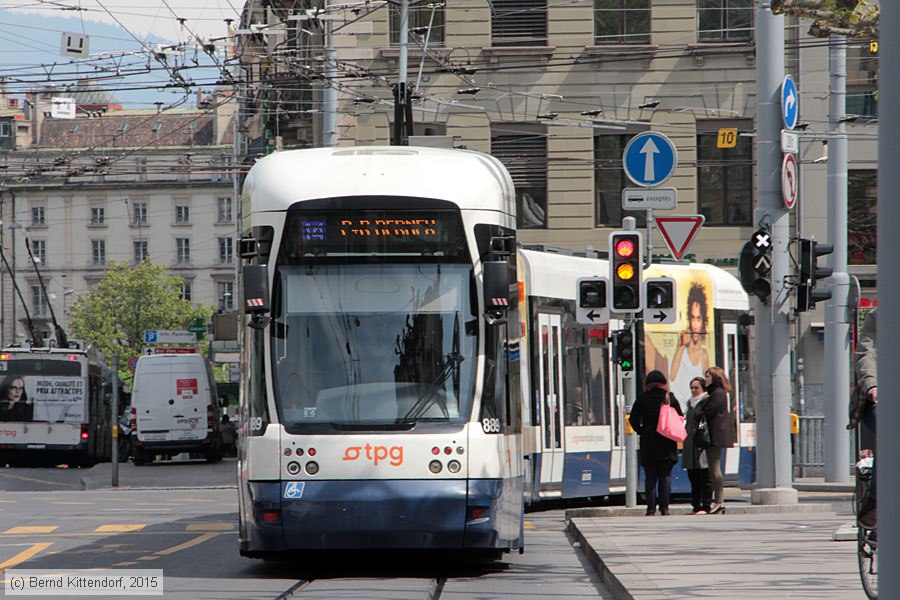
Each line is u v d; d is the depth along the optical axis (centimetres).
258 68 7638
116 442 6906
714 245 7744
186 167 7056
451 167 2642
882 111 1055
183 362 9556
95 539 3416
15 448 9231
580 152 7825
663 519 3594
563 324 4331
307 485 2477
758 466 3925
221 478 7556
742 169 7744
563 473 4269
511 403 2602
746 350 4991
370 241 2570
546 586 2430
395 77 7731
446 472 2484
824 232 7356
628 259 3694
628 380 3834
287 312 2552
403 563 2811
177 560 2884
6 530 3728
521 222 7850
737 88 7725
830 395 5275
